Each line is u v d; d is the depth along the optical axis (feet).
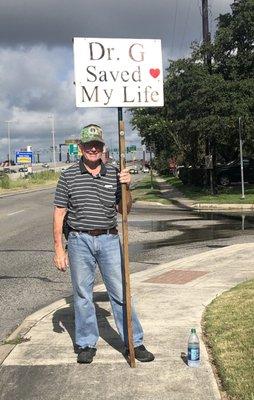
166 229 35.81
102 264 11.55
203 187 75.51
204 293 16.97
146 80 11.78
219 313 14.23
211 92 56.75
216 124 56.54
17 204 69.05
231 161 77.87
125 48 11.69
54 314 15.28
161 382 10.25
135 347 11.33
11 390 10.24
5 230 38.65
